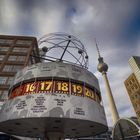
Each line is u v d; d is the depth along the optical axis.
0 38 58.88
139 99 68.38
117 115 80.12
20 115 14.13
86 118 14.67
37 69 17.92
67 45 23.05
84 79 18.08
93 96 17.64
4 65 47.06
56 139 17.61
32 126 16.86
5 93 39.34
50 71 17.39
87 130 18.77
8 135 24.34
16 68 46.47
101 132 19.80
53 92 15.43
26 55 51.16
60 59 22.67
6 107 16.23
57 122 15.40
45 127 17.27
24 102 15.02
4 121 14.95
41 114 13.74
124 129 43.53
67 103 14.88
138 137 38.22
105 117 17.66
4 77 43.59
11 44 56.00
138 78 67.62
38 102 14.62
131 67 73.62
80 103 15.51
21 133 20.25
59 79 16.81
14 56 50.62
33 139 29.89
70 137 22.83
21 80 17.55
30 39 59.75
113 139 47.16
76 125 16.47
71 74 17.55
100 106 17.69
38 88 15.77
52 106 14.30
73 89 16.33
